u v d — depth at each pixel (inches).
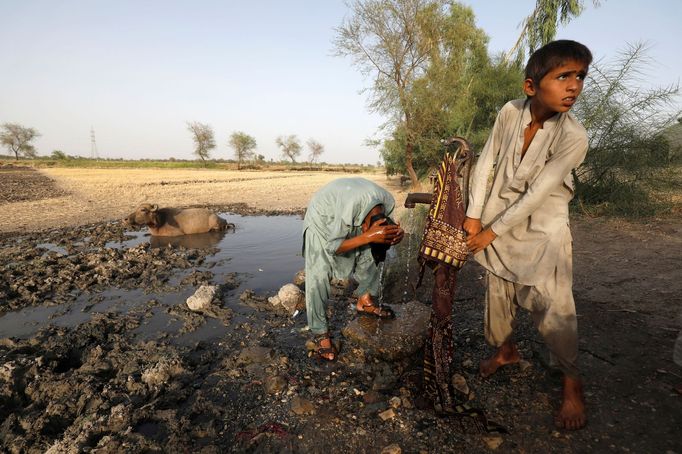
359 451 90.7
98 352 145.1
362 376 123.9
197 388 121.2
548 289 87.9
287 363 132.0
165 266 258.5
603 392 102.4
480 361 125.3
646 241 223.8
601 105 314.5
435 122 592.7
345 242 124.3
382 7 571.2
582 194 324.8
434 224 98.2
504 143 91.9
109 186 872.9
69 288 219.0
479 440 91.2
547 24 571.2
